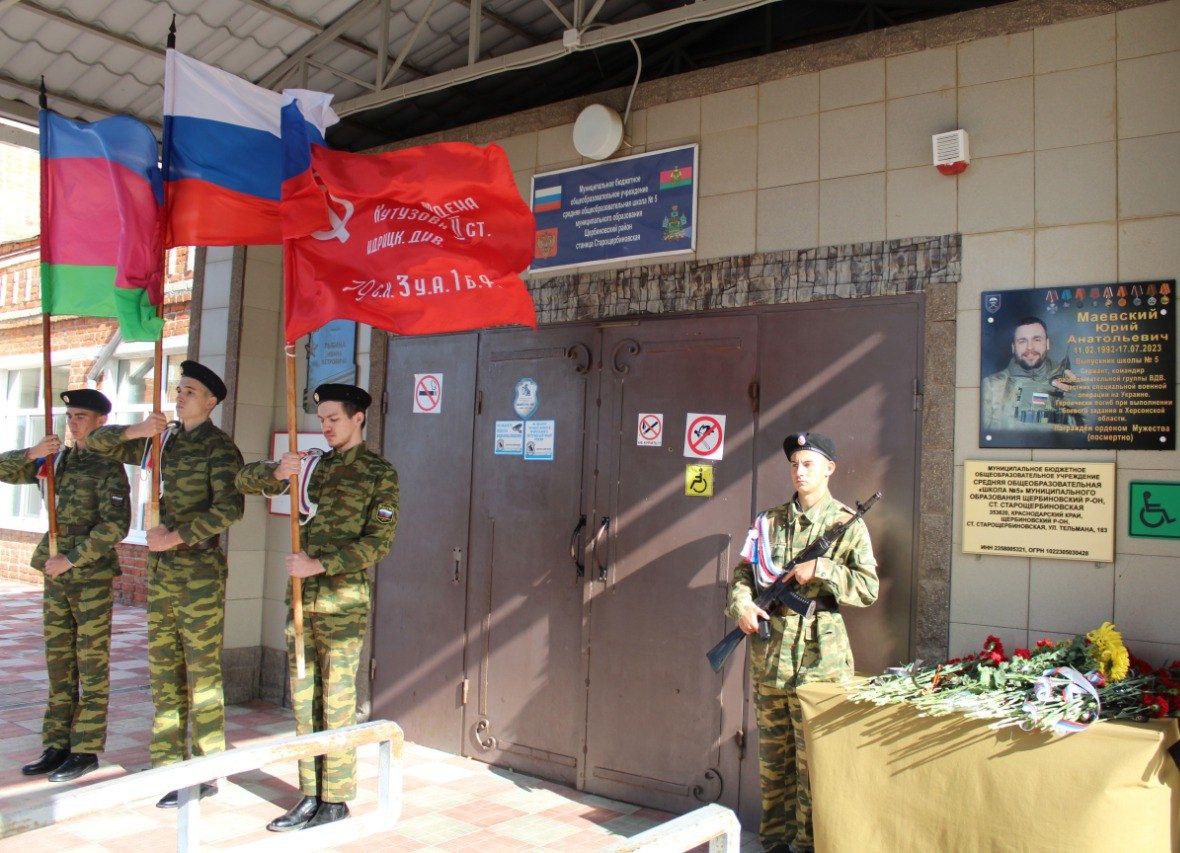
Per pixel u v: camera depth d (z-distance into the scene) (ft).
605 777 15.49
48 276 14.85
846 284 13.89
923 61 13.60
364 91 20.59
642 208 15.98
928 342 13.16
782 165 14.70
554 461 16.58
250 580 21.17
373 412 19.22
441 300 13.42
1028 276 12.59
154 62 18.75
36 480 16.74
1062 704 10.00
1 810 6.55
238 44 18.29
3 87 19.35
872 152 13.92
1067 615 11.98
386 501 13.92
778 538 12.76
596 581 15.84
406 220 13.52
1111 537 11.76
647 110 16.11
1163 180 11.85
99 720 15.87
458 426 17.94
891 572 13.19
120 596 34.30
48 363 15.34
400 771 9.13
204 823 13.94
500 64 15.64
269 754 7.96
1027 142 12.75
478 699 17.19
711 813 6.84
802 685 11.64
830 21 17.92
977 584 12.57
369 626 18.84
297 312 13.19
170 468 14.83
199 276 22.22
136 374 35.91
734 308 14.88
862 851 10.85
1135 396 11.78
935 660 12.73
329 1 16.98
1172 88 11.89
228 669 20.68
